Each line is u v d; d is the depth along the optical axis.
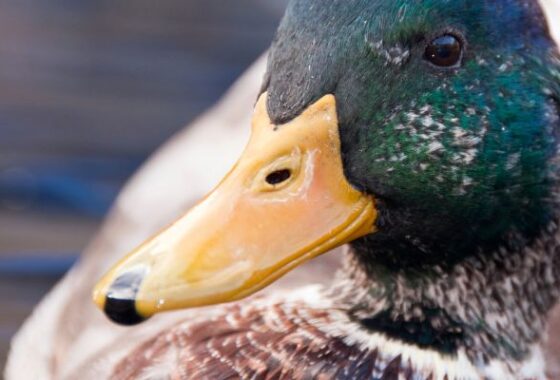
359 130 4.35
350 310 4.62
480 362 4.54
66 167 9.20
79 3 10.98
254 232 4.20
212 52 10.53
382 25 4.34
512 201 4.45
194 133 7.51
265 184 4.26
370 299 4.61
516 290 4.54
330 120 4.33
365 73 4.34
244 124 7.30
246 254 4.18
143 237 6.93
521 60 4.42
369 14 4.35
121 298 4.04
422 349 4.54
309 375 4.44
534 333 4.59
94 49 10.48
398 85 4.36
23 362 6.59
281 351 4.49
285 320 4.58
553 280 4.56
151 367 4.66
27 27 10.66
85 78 10.16
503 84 4.40
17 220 8.65
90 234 8.57
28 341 6.73
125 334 5.61
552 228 4.51
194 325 4.70
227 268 4.14
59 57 10.38
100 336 5.93
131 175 9.19
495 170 4.42
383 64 4.35
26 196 8.90
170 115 9.82
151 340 4.87
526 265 4.52
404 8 4.33
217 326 4.64
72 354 5.95
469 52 4.38
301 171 4.29
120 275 4.08
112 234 7.07
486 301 4.54
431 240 4.47
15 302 7.84
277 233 4.22
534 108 4.43
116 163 9.28
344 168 4.35
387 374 4.47
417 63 4.36
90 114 9.77
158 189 7.18
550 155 4.46
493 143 4.41
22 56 10.34
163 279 4.08
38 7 10.95
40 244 8.41
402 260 4.53
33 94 9.93
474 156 4.41
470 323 4.54
